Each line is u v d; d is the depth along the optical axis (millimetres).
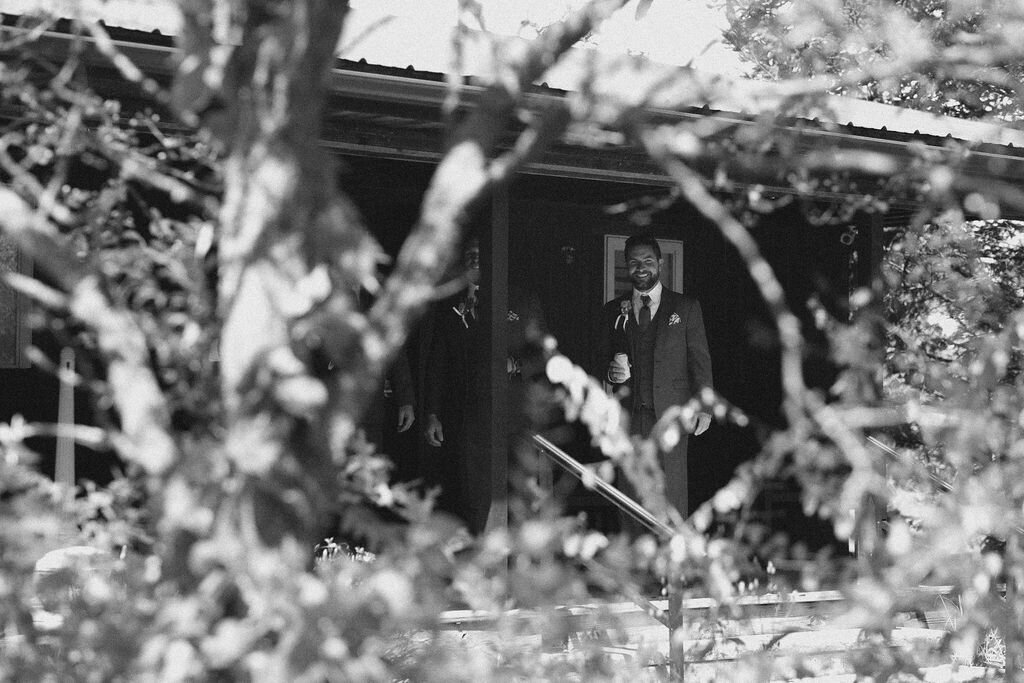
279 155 2240
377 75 6797
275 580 2131
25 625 3002
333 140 7883
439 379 9633
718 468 12227
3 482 3367
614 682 4660
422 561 2615
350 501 4059
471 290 9453
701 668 5941
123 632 2479
